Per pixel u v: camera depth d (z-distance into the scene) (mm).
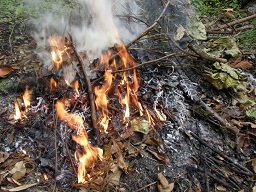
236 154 904
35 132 804
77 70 879
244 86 1027
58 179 747
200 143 879
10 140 790
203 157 855
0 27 1064
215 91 1008
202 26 1092
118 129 823
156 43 1004
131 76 897
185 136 878
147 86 909
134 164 800
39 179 748
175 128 875
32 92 859
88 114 831
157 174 794
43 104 840
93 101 820
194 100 938
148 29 924
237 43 1227
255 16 1273
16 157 771
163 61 960
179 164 831
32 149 788
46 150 783
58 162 769
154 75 936
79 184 740
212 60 1002
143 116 859
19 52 976
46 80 869
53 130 804
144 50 970
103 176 761
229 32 1224
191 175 826
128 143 814
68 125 809
